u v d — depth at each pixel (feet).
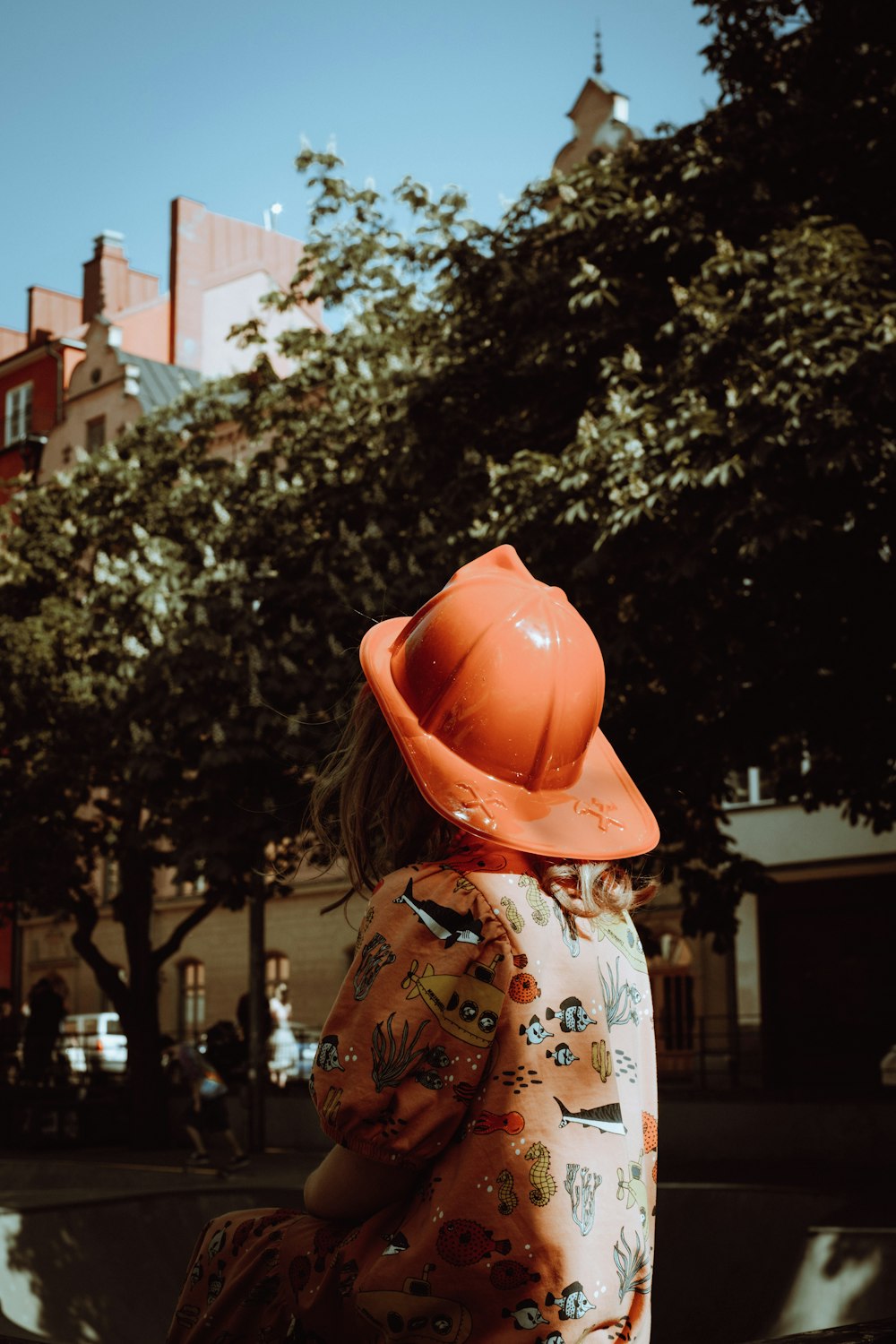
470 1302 4.66
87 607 62.44
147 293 142.82
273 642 47.14
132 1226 27.37
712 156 37.86
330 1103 4.79
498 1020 4.83
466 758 5.31
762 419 30.86
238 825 46.37
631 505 31.83
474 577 5.66
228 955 98.63
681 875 43.11
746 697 37.19
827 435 30.01
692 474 31.01
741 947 73.72
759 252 35.35
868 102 37.58
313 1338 4.99
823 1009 70.95
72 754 61.57
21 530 70.95
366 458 53.93
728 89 40.81
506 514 35.78
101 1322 24.85
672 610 33.63
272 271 137.49
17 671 61.52
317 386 59.06
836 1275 23.58
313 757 43.91
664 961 76.33
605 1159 4.87
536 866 5.17
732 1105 52.31
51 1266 25.35
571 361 39.01
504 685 5.32
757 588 33.47
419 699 5.44
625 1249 4.87
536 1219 4.68
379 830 5.91
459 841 5.28
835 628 34.76
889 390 29.43
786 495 31.17
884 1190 29.30
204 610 48.52
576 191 39.88
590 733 5.56
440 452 41.81
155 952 64.85
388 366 56.18
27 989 116.26
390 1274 4.75
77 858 66.18
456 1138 4.82
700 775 38.19
